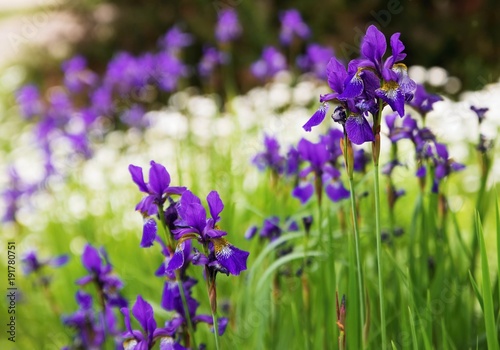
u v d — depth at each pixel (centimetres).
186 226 190
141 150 408
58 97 404
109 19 650
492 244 270
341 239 222
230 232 231
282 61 409
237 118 387
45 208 371
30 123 560
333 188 215
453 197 312
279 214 243
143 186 192
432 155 208
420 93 211
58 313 249
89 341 226
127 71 398
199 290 224
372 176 222
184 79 573
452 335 212
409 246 213
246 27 607
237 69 607
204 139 376
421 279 212
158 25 653
